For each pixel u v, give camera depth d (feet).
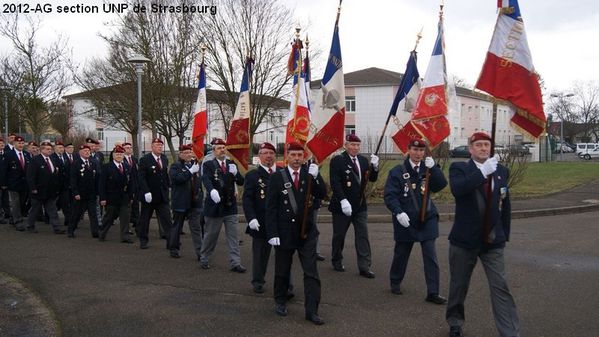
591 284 25.05
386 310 21.35
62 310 21.57
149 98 79.77
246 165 30.73
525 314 20.71
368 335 18.58
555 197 59.72
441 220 46.83
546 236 38.09
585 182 75.56
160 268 28.94
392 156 100.01
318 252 30.94
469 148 17.89
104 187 36.60
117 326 19.71
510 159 61.77
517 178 63.05
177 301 22.76
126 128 97.04
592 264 29.14
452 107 33.40
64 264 29.89
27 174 41.01
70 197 41.50
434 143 22.65
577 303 22.13
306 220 20.20
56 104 95.35
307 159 24.50
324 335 18.63
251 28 91.35
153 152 34.45
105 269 28.66
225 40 90.53
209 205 28.17
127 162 38.29
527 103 17.79
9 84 80.69
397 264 23.50
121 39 81.97
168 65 81.20
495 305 17.25
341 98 24.80
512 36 18.06
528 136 18.04
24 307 21.97
